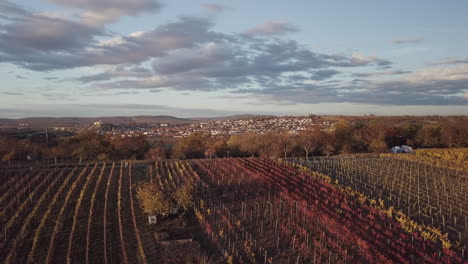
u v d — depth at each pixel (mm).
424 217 32906
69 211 33656
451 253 24344
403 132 92688
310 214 31016
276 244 26359
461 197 39719
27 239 27172
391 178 49438
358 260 23625
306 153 76188
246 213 33219
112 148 80000
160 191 32438
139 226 29969
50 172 48688
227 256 24094
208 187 42625
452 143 86875
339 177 50000
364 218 31281
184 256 24031
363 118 180125
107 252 25016
